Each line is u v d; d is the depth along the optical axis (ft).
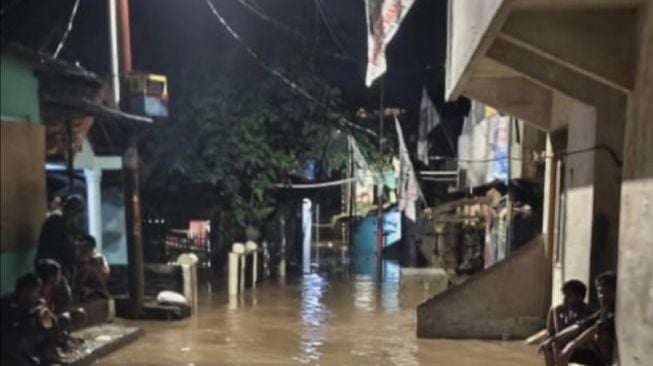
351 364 32.01
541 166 48.08
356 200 105.09
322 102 68.18
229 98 62.49
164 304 44.16
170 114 61.62
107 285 40.86
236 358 32.73
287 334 39.19
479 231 69.41
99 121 39.27
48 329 23.68
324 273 75.77
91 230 45.32
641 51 21.29
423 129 83.97
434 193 87.10
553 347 24.80
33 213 23.20
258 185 65.31
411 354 34.24
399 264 89.40
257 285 63.93
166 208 65.67
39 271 23.66
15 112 22.41
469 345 36.47
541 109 38.88
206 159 62.03
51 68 23.91
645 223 19.67
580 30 23.09
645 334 19.35
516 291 38.09
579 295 25.67
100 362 30.58
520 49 29.81
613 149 28.73
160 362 31.42
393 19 31.99
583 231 30.42
